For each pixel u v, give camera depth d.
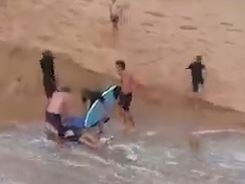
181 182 12.80
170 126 16.89
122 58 19.86
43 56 16.95
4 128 15.42
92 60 19.47
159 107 18.52
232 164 14.25
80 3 21.23
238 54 20.81
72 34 20.14
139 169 13.33
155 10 21.98
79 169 13.00
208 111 18.61
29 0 20.67
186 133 16.34
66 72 18.70
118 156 14.00
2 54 18.62
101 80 18.66
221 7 22.95
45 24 20.17
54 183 12.16
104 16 20.86
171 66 20.02
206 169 13.75
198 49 20.81
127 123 16.22
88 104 15.21
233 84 19.78
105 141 14.73
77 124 14.35
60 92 14.60
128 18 21.33
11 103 17.14
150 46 20.56
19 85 17.92
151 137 15.69
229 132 16.77
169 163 13.88
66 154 13.85
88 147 14.27
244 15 22.61
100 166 13.29
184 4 22.69
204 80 19.39
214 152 14.98
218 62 20.47
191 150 14.96
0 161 13.06
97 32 20.41
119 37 20.53
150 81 19.41
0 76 18.00
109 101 14.66
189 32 21.47
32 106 17.06
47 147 14.15
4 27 19.59
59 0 21.09
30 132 15.20
